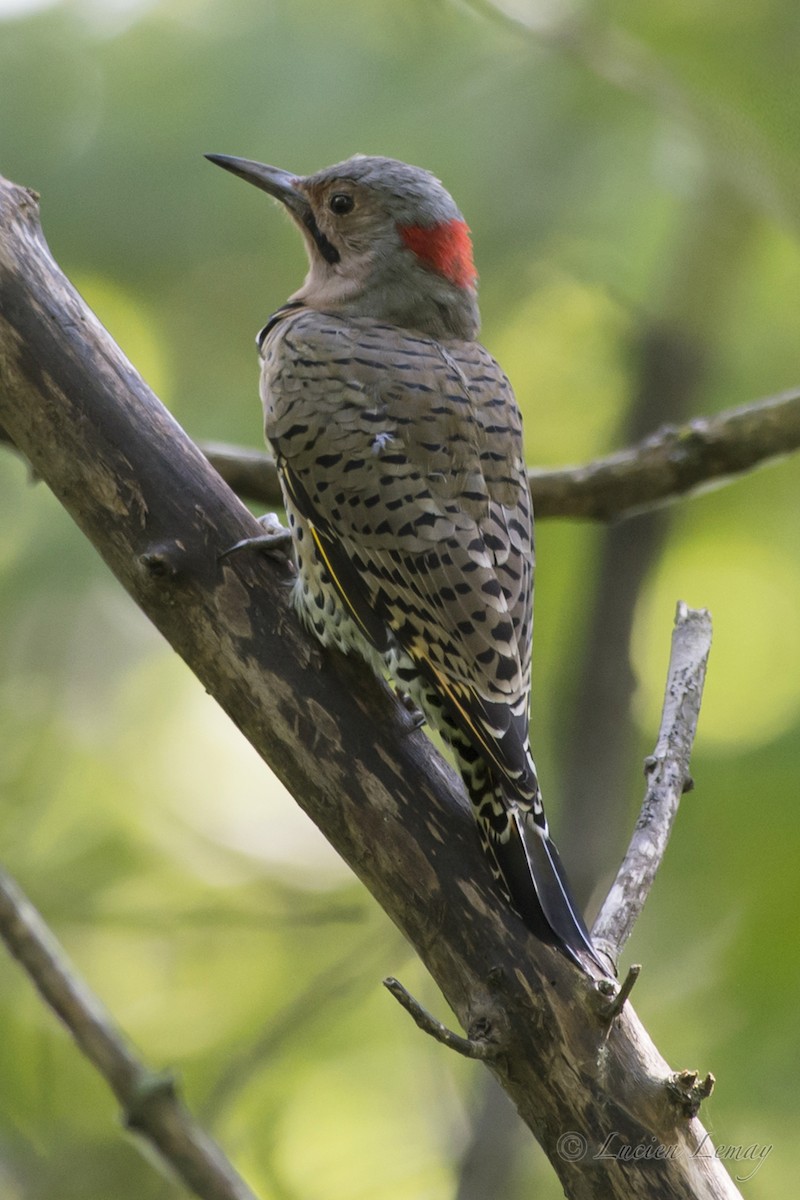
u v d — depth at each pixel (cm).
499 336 1320
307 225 900
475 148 1214
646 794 674
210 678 676
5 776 1281
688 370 1299
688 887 1125
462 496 733
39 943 718
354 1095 1178
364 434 744
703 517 1312
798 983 1059
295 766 659
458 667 692
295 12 1236
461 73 1228
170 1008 1213
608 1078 603
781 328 1307
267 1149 1109
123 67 1232
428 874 634
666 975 1107
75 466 671
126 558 674
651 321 1292
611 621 1221
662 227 1268
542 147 1224
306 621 671
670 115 1076
